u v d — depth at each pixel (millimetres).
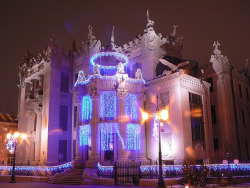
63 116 43594
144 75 38250
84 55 44000
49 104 41750
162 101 33719
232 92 41562
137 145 32750
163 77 33844
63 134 42656
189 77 34125
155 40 38812
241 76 46031
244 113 44094
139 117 33312
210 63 41000
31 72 49469
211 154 34625
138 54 40031
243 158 39938
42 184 27875
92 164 30281
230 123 38438
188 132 31812
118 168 27234
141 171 28297
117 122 31938
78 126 34375
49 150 40312
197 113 34500
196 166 24781
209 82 40719
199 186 22125
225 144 37156
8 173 39125
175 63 36000
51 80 42750
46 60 44156
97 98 32281
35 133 44250
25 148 46469
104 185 25281
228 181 24359
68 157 42406
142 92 34188
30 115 46438
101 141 31875
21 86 52875
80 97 34344
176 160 30656
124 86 32125
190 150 31328
